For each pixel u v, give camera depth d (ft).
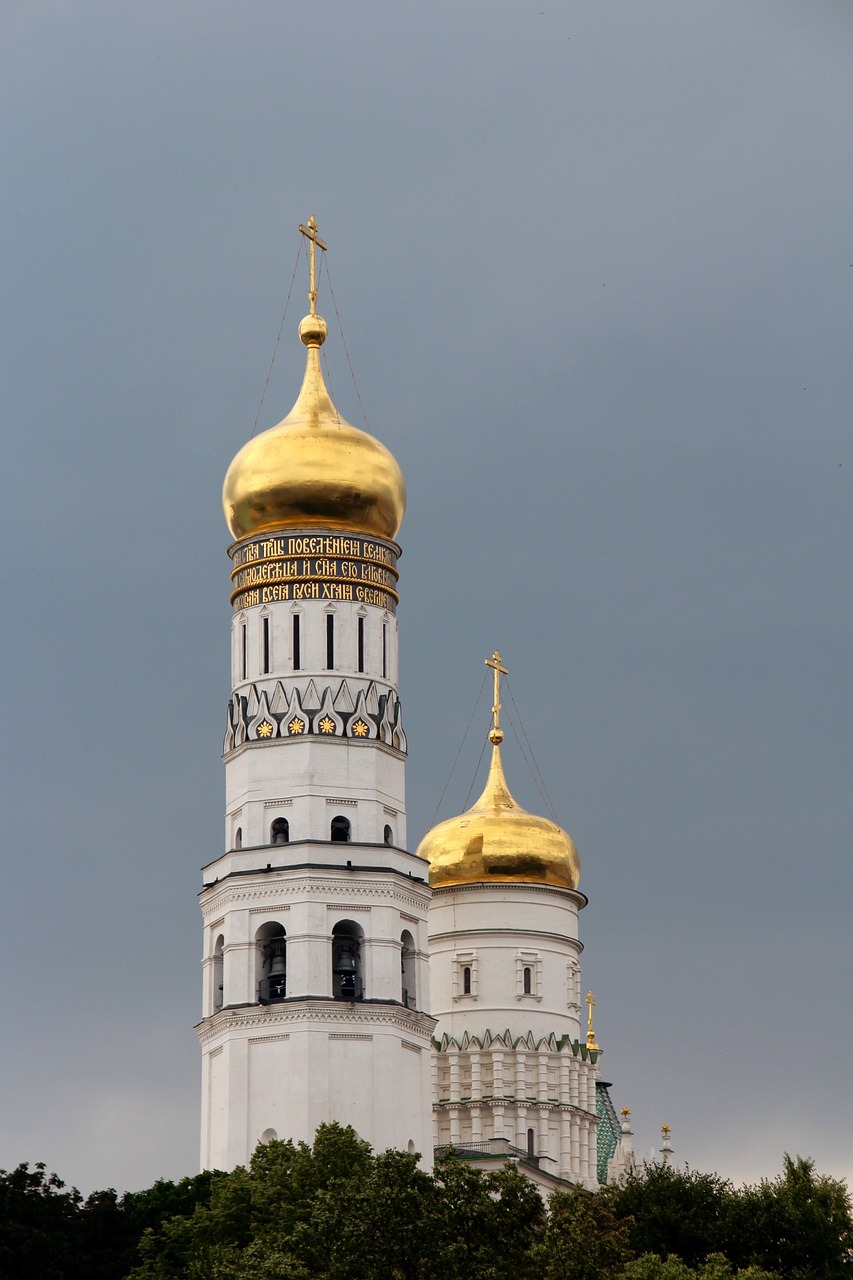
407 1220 652.89
